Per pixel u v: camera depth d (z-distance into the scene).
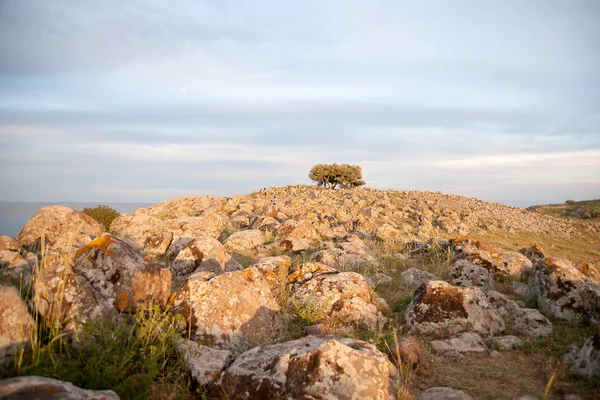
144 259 6.91
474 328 8.04
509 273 12.55
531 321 8.40
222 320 6.76
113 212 21.48
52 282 5.84
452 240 15.68
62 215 11.20
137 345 5.46
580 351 6.57
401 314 9.02
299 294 8.98
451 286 8.46
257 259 13.74
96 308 5.82
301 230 16.36
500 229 29.20
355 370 4.96
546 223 33.69
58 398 3.92
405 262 14.16
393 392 5.52
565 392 5.82
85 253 6.35
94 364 4.89
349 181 59.50
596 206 43.91
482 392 5.89
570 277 9.16
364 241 18.12
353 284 8.95
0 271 6.95
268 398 4.90
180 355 5.63
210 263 10.88
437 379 6.33
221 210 27.66
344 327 7.98
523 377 6.36
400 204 36.72
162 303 6.86
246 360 5.67
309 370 4.97
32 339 4.98
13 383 3.84
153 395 4.96
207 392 5.20
